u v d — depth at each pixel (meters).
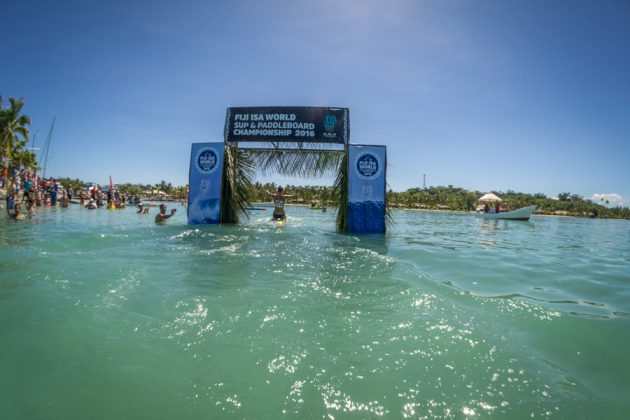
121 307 3.45
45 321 3.05
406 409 2.02
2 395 2.06
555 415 1.99
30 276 4.39
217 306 3.56
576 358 2.67
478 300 3.99
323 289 4.25
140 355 2.55
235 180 12.77
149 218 16.20
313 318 3.32
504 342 2.90
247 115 12.30
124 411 1.96
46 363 2.41
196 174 12.27
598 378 2.40
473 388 2.24
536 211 72.81
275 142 12.23
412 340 2.89
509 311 3.64
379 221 11.66
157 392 2.13
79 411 1.95
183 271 4.97
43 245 6.77
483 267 6.12
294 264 5.64
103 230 9.66
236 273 4.94
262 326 3.11
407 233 12.53
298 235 9.70
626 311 3.78
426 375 2.38
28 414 1.91
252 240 8.28
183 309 3.45
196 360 2.51
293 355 2.62
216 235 9.00
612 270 6.19
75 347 2.63
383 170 11.72
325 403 2.06
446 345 2.82
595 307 3.91
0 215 15.92
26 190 22.11
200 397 2.10
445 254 7.48
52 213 18.64
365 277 4.87
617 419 1.96
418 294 4.07
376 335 2.97
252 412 1.97
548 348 2.82
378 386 2.24
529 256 7.60
